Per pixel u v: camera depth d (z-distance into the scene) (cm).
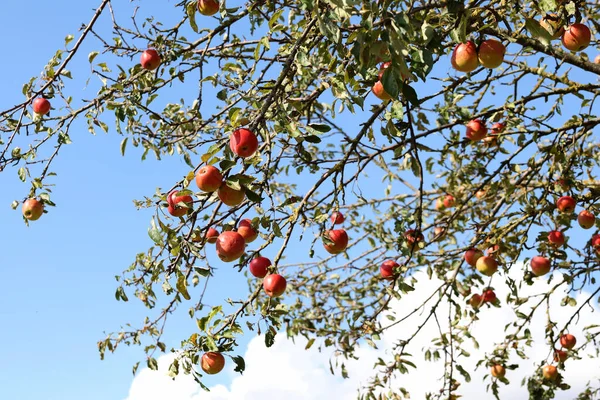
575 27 392
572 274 598
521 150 546
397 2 337
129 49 516
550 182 564
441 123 544
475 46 347
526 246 569
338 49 310
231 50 545
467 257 588
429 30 310
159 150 538
